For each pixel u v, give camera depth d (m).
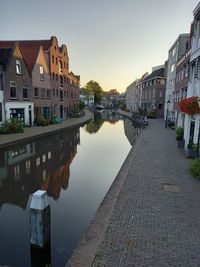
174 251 4.71
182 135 16.30
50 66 35.25
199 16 14.40
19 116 26.69
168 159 12.60
